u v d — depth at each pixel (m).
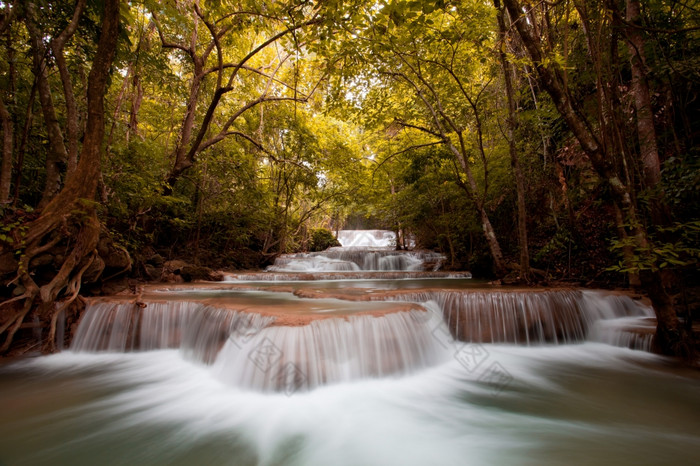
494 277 10.93
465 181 11.05
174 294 6.53
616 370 4.25
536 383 3.92
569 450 2.55
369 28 6.19
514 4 3.64
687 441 2.66
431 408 3.29
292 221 16.14
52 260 4.80
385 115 10.07
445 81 9.22
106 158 7.30
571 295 5.80
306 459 2.47
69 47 6.43
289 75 13.08
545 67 3.63
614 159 3.81
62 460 2.42
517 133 10.00
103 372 4.14
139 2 6.68
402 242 20.08
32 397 3.46
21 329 4.59
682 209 4.61
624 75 6.44
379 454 2.54
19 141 6.88
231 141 12.95
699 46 4.66
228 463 2.41
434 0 4.73
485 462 2.41
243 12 7.26
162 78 8.90
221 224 12.77
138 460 2.43
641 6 4.57
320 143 13.92
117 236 6.89
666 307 4.37
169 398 3.44
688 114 5.62
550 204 9.63
